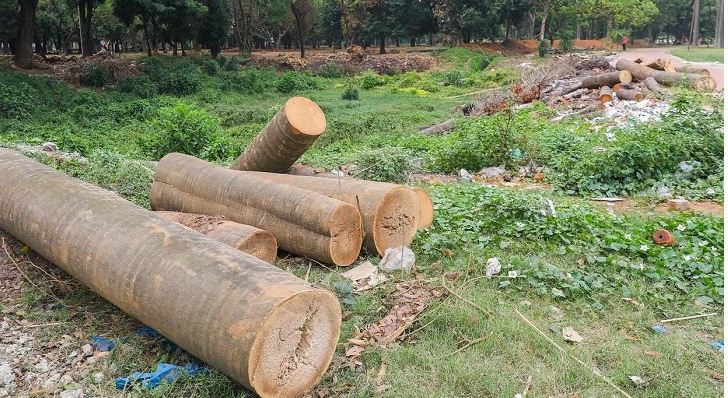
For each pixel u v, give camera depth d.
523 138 11.64
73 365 4.11
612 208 8.77
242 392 3.75
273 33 58.53
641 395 3.92
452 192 8.66
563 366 4.16
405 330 4.59
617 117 15.34
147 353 4.22
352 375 4.04
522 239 6.68
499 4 47.03
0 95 22.08
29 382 3.94
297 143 7.43
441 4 48.59
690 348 4.46
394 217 6.08
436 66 43.09
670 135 10.77
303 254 5.89
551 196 9.42
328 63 42.12
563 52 45.47
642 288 5.44
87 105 24.28
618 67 22.28
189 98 28.34
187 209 6.73
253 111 23.67
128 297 4.08
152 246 4.12
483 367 4.13
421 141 14.29
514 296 5.23
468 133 12.16
